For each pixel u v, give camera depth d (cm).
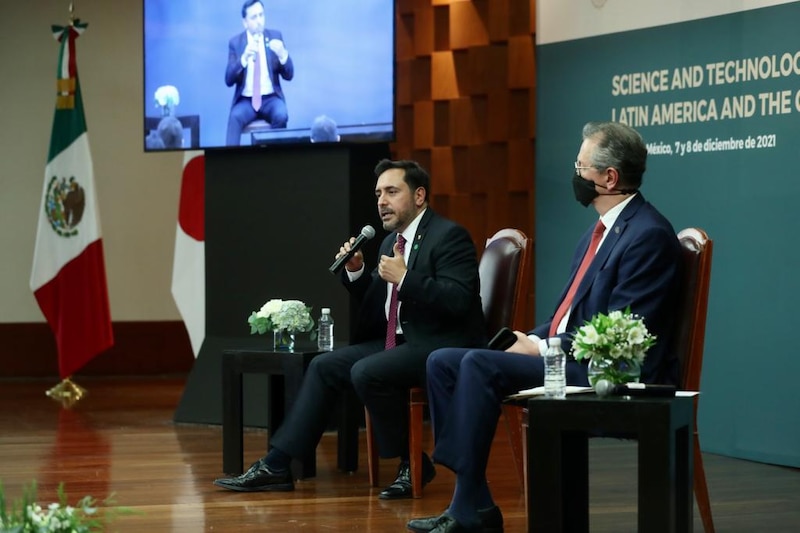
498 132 1550
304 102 1155
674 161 1057
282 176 1202
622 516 771
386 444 837
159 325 1788
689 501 579
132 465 983
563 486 614
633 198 691
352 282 895
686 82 1045
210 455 1040
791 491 862
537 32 1191
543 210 1189
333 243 1176
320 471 962
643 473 541
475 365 652
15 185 1745
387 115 1122
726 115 1009
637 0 1086
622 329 568
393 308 863
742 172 997
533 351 675
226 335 1245
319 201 1183
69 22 1608
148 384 1675
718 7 1013
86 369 1766
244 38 1184
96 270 1549
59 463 994
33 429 1216
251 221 1221
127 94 1773
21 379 1741
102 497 836
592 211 1133
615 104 1111
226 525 740
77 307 1550
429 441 1112
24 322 1747
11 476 930
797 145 952
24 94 1745
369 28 1126
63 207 1555
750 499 834
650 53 1077
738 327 1002
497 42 1548
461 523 646
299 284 1193
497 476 942
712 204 1023
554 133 1175
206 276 1251
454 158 1595
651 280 659
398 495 834
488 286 855
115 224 1773
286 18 1160
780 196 966
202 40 1205
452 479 918
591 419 549
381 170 859
